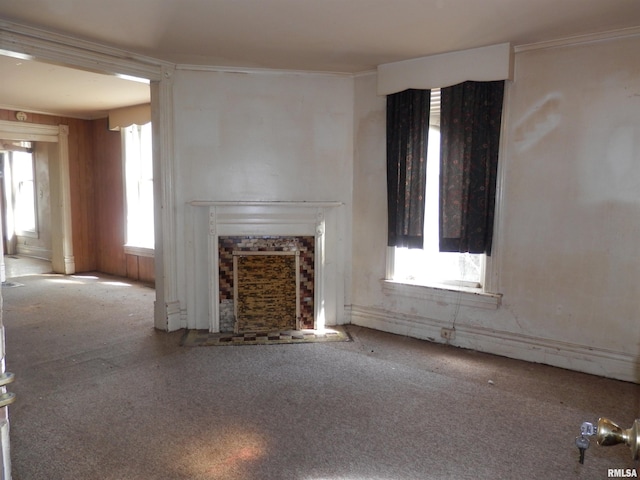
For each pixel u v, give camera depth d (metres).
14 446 2.23
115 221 6.65
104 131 6.63
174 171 3.91
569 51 3.07
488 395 2.82
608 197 3.01
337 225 4.09
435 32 2.99
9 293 5.49
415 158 3.66
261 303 3.96
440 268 3.84
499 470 2.08
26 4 2.61
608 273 3.04
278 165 4.00
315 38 3.14
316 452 2.21
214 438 2.33
